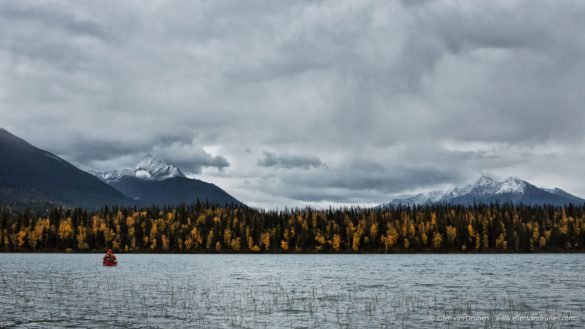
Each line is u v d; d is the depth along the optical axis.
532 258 173.38
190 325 42.50
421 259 173.88
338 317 46.03
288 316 46.59
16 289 67.06
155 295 61.62
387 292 66.19
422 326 42.06
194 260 170.50
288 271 111.12
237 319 45.12
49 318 45.44
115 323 43.25
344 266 132.25
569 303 54.50
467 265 130.62
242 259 180.75
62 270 107.00
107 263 127.81
